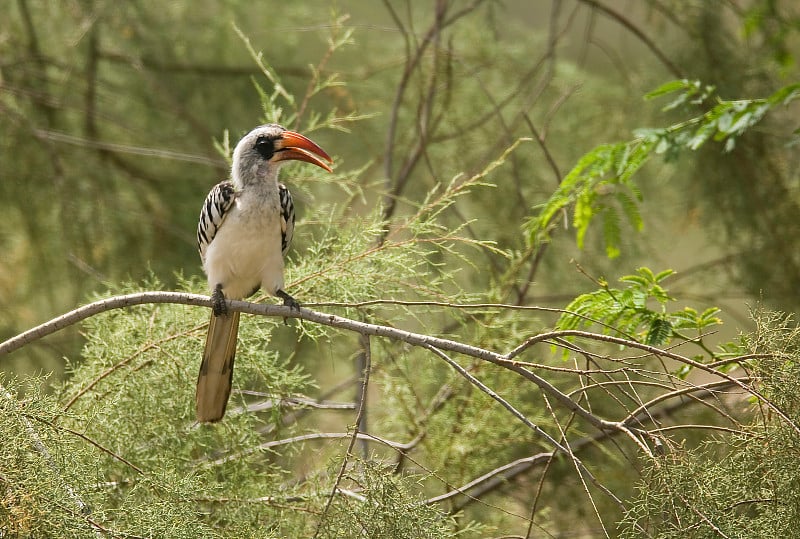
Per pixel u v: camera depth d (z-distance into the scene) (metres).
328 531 7.25
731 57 14.81
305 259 9.72
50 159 14.30
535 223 10.20
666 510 6.33
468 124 14.91
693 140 9.38
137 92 15.20
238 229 8.67
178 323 8.87
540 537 11.25
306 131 10.85
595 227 14.79
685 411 11.33
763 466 6.45
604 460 12.34
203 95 15.41
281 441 9.14
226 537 7.79
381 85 15.72
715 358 7.82
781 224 14.29
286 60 15.84
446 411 10.64
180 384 8.55
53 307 14.53
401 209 14.77
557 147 15.55
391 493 7.10
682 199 15.53
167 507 6.83
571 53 18.50
